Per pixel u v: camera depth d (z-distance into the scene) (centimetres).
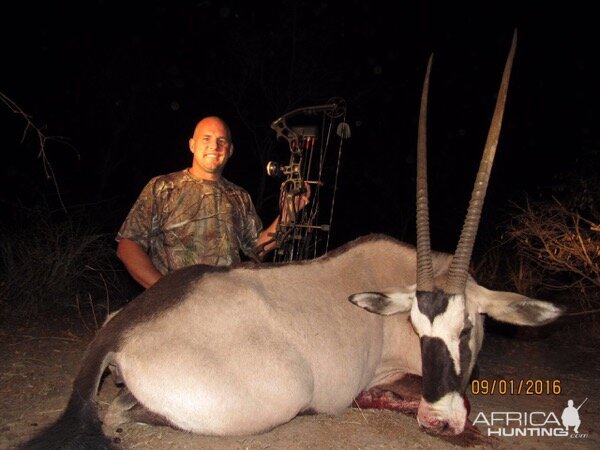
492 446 166
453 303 156
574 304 342
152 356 149
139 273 194
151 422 155
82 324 278
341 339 167
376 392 187
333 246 568
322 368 162
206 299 156
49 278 304
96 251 323
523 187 490
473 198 159
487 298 170
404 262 188
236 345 152
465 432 170
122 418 157
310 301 168
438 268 182
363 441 163
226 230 207
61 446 141
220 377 148
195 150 207
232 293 159
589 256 317
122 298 326
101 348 152
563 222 318
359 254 184
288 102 615
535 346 286
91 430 145
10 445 150
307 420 173
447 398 151
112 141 619
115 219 412
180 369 148
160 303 156
